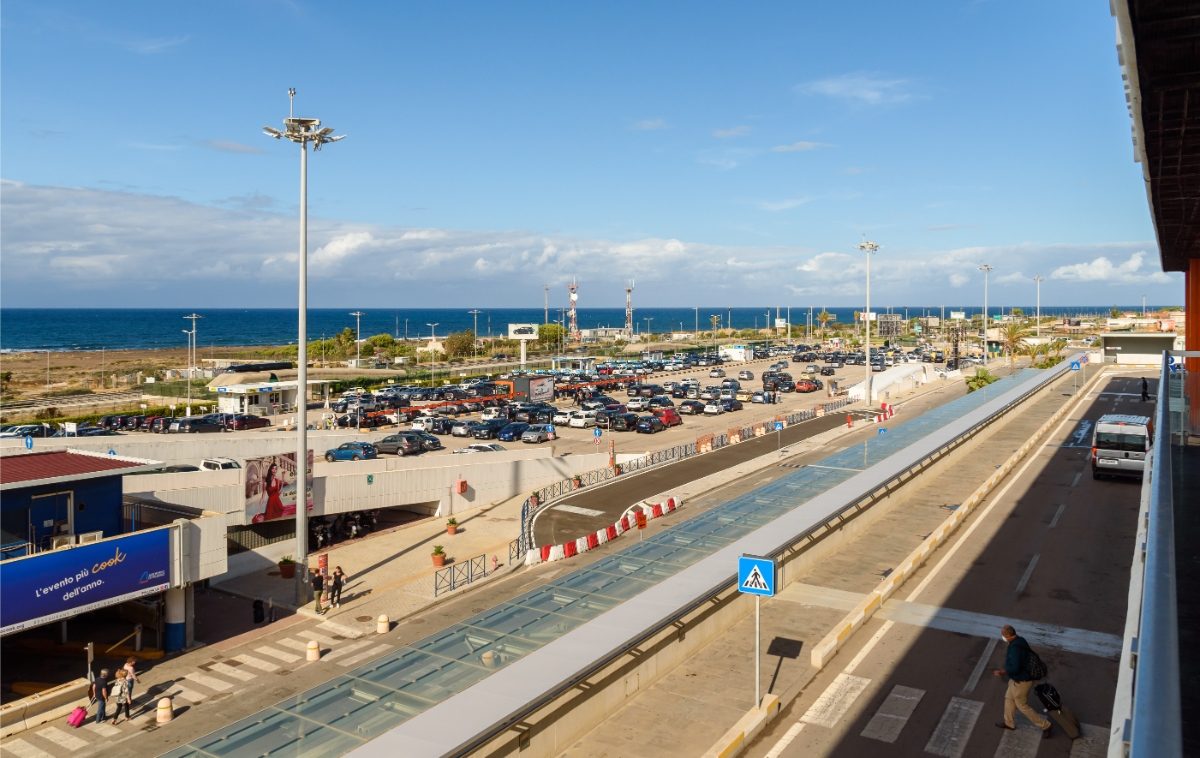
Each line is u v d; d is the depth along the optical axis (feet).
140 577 77.66
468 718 41.83
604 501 139.23
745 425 221.66
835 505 86.58
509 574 103.24
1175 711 12.51
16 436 167.32
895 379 286.46
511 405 241.76
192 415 242.17
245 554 110.22
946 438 131.64
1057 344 446.19
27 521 78.18
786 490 95.55
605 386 309.22
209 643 83.97
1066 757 45.98
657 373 371.56
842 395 285.43
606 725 50.31
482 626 55.52
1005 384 225.15
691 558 70.33
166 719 66.69
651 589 61.36
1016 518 98.22
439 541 122.52
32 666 78.79
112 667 78.02
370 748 39.06
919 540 89.51
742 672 57.52
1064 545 86.33
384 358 467.93
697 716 51.31
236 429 206.59
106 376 409.08
